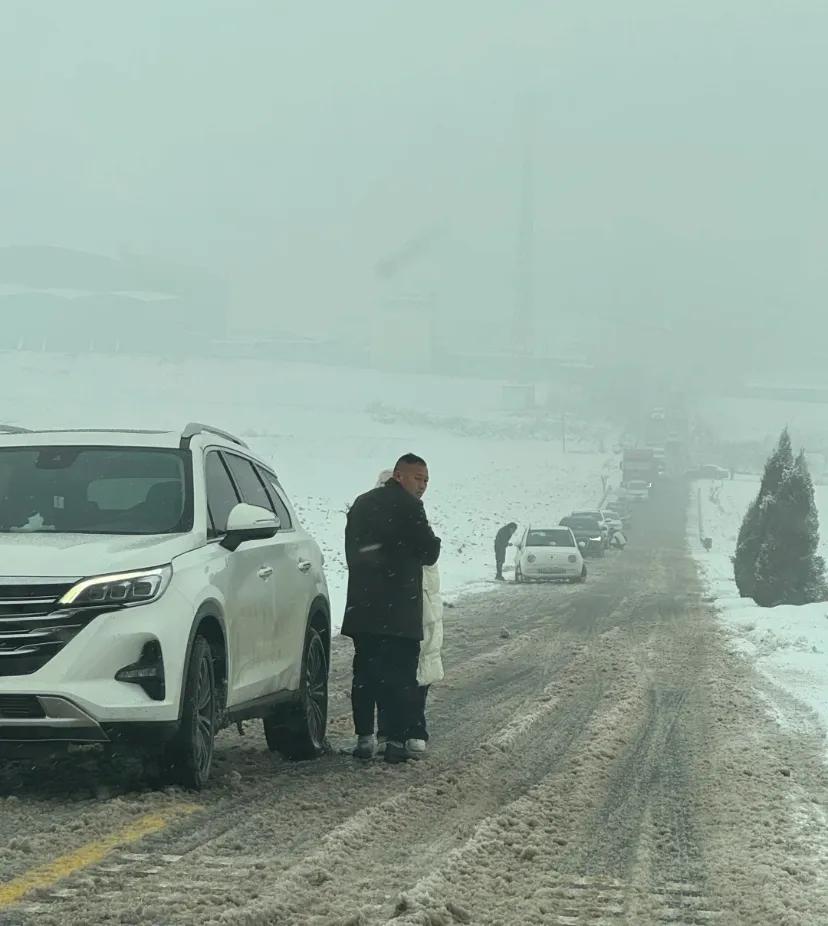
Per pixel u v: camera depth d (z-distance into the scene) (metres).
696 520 89.00
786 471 29.28
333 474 84.00
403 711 9.25
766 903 5.64
